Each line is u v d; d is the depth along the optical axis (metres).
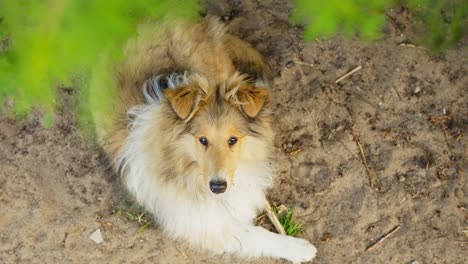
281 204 8.28
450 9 4.22
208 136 5.95
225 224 7.12
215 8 8.12
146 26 6.79
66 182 8.28
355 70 8.02
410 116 8.03
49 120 3.47
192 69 7.32
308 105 8.11
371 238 8.29
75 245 8.37
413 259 8.28
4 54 3.03
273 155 7.43
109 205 8.31
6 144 8.32
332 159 8.16
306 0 2.50
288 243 7.94
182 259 8.34
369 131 8.09
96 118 7.24
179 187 6.55
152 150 6.45
